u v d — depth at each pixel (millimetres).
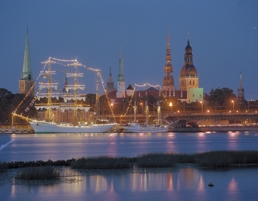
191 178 152250
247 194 135375
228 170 163875
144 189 140000
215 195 134625
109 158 172250
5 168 163125
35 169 153125
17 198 130625
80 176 153750
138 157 180250
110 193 136000
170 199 131125
